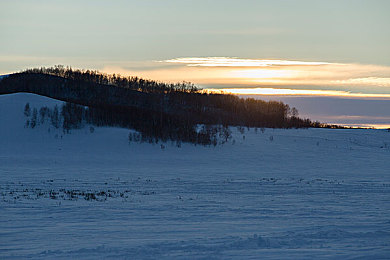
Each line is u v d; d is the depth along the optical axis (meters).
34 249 13.84
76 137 97.50
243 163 79.88
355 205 26.64
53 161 73.19
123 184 41.56
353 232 16.03
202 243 14.28
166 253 12.80
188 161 80.25
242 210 23.97
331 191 35.88
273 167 72.31
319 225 18.55
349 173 60.97
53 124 103.62
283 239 14.78
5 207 23.95
